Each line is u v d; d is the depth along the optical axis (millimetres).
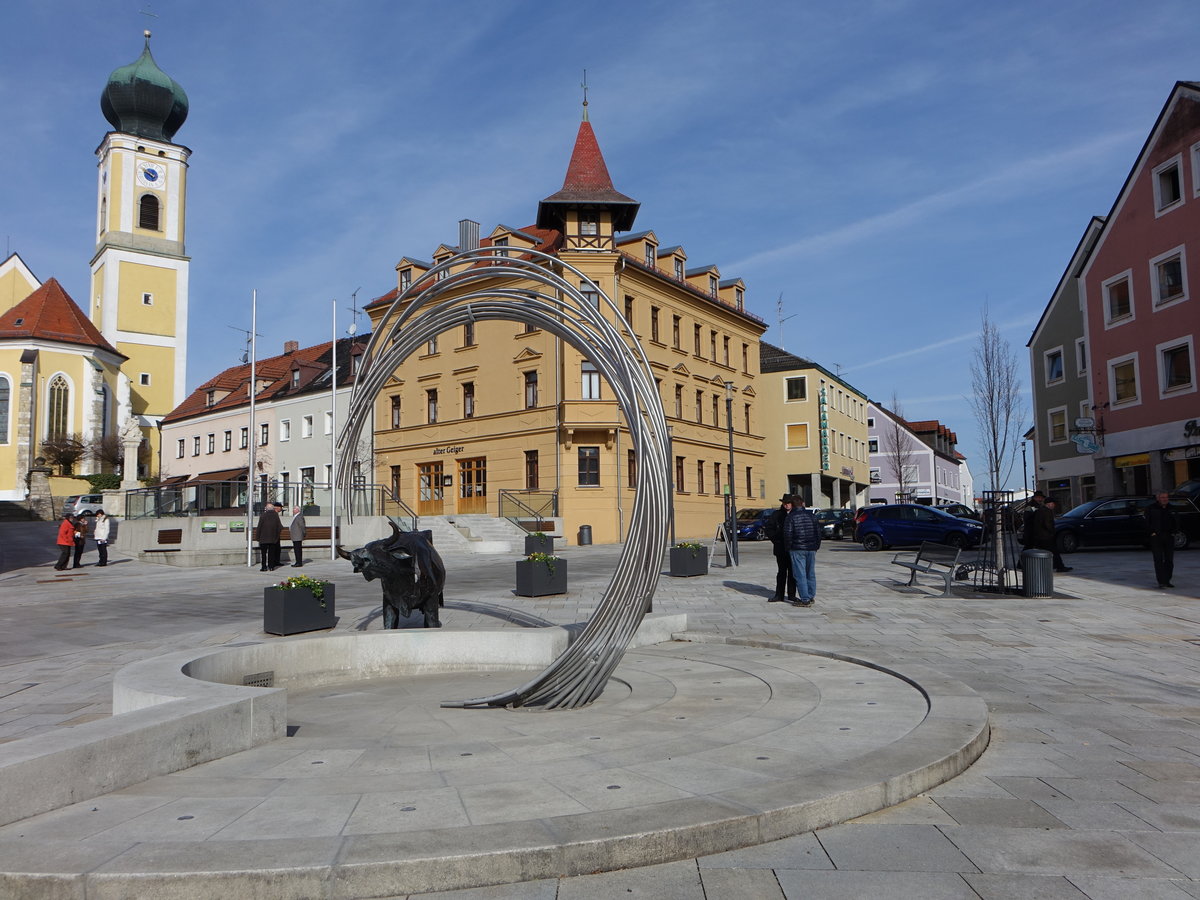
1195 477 28828
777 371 54438
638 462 7422
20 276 72938
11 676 9562
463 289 40938
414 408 44781
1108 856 3936
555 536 33875
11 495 59812
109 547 34656
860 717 6297
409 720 6711
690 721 6355
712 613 13320
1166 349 29844
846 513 36781
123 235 72250
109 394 66812
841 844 4113
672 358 41906
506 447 39906
